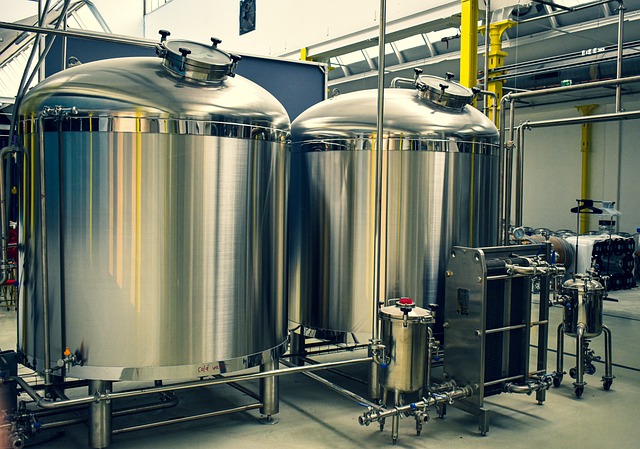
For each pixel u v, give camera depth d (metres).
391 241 3.12
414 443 2.63
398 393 2.65
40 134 2.45
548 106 10.25
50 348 2.51
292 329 3.50
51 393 2.79
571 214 10.52
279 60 4.94
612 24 6.80
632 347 4.65
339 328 3.25
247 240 2.63
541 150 11.01
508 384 2.96
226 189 2.53
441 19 6.84
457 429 2.82
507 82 8.45
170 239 2.43
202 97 2.49
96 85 2.43
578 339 3.31
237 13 10.73
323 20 8.73
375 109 3.20
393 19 7.49
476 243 3.29
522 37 7.70
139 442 2.61
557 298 3.35
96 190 2.39
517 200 4.07
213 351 2.54
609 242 7.82
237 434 2.72
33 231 2.58
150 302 2.42
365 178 3.14
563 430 2.81
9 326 5.33
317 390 3.39
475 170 3.25
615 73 7.14
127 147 2.37
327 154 3.22
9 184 2.67
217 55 2.65
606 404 3.20
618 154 9.85
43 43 3.87
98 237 2.40
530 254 3.15
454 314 2.91
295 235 3.47
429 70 9.24
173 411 3.03
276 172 2.79
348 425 2.84
